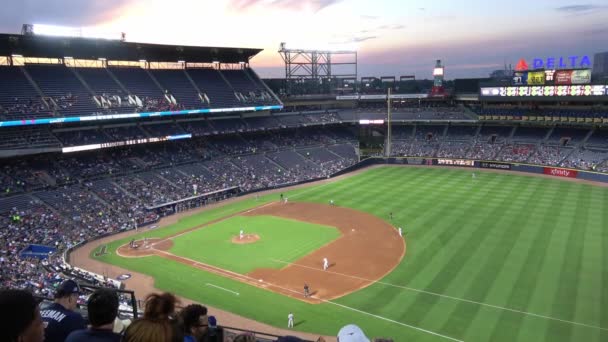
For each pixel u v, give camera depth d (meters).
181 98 88.44
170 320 5.23
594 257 46.41
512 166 94.88
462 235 55.28
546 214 62.38
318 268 47.28
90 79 80.19
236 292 41.88
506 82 107.88
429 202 72.00
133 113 78.12
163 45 82.81
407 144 112.19
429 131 115.44
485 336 32.44
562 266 44.44
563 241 51.44
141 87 85.44
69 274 42.59
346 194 80.31
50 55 76.00
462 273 43.94
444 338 32.44
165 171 80.00
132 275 46.22
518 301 37.59
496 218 61.59
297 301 39.75
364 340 6.29
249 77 106.88
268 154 98.38
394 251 51.31
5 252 48.41
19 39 67.62
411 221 62.44
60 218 59.69
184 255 52.03
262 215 68.75
